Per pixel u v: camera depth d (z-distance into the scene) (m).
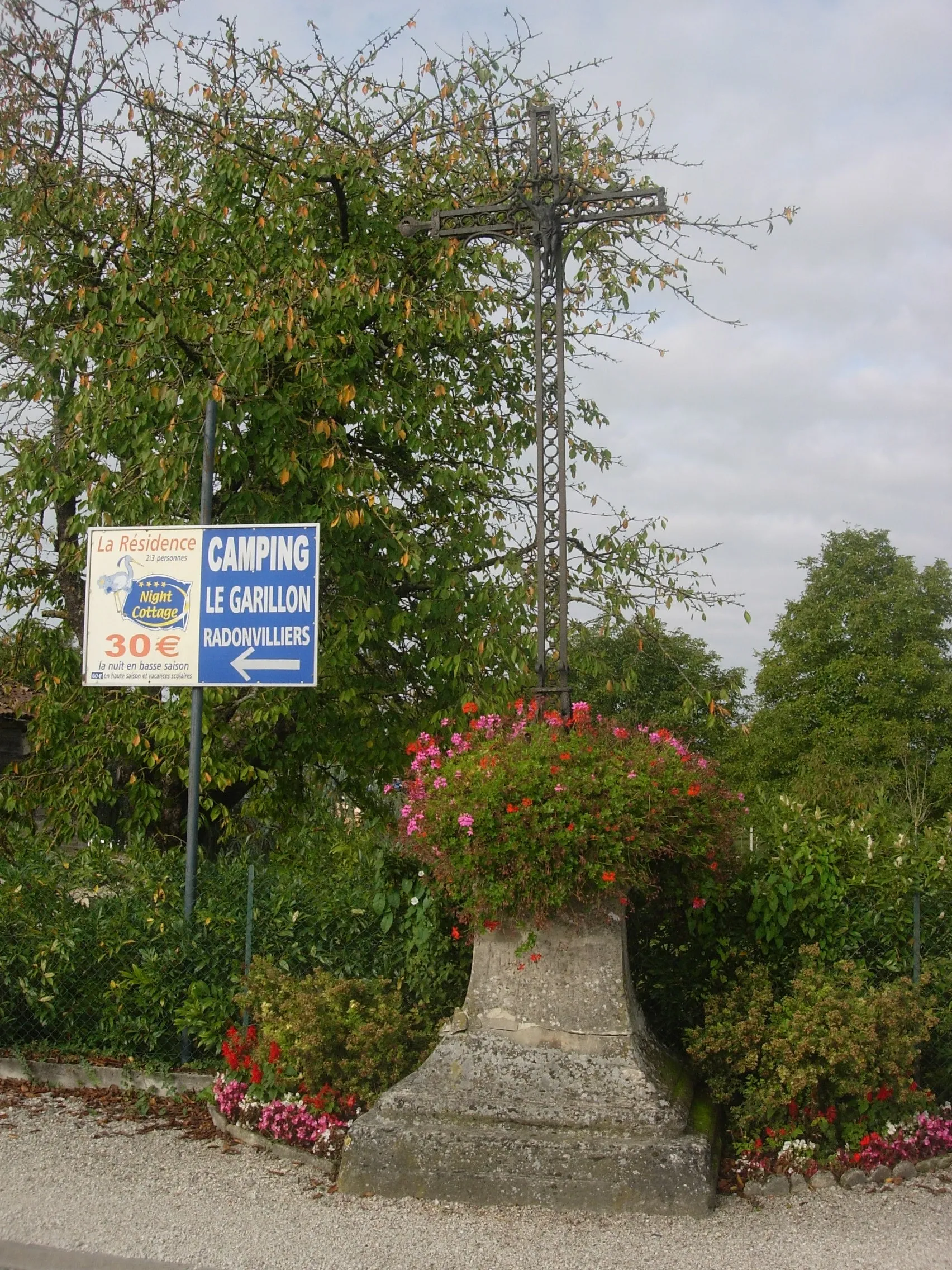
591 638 9.79
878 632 33.03
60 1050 6.82
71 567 9.99
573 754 5.29
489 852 5.08
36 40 10.08
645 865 5.17
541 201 6.61
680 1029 6.25
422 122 10.35
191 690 9.30
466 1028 5.43
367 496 9.28
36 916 7.00
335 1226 4.53
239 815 10.95
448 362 10.71
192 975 6.72
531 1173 4.76
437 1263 4.20
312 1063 5.59
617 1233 4.48
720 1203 4.85
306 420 9.66
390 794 7.40
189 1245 4.34
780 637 35.16
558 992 5.31
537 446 6.41
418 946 6.42
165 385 9.20
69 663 9.99
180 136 9.98
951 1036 6.00
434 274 10.20
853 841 6.22
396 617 9.93
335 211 10.24
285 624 7.05
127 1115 6.04
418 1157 4.87
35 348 10.29
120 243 9.97
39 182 9.82
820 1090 5.44
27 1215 4.61
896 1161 5.28
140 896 7.09
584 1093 5.03
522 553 9.72
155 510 9.24
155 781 10.60
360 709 10.01
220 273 9.67
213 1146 5.55
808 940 6.15
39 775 10.00
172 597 7.19
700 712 9.13
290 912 6.68
